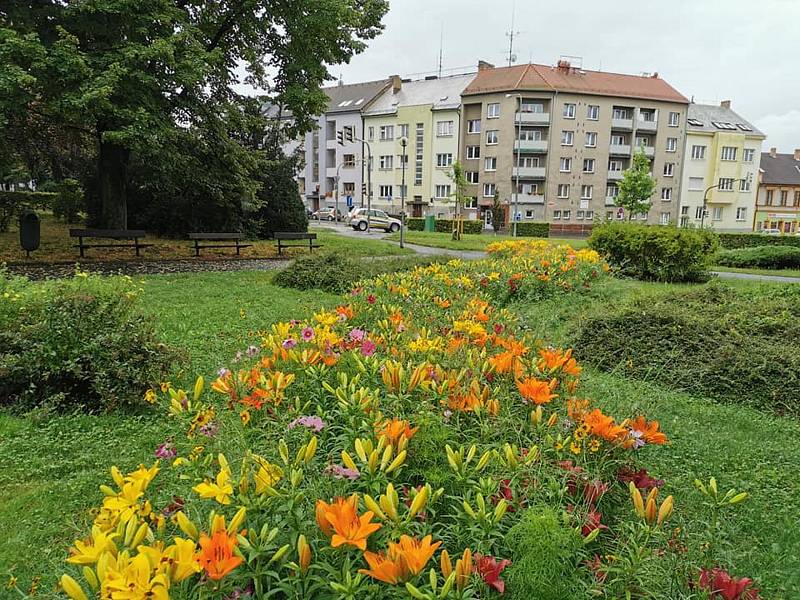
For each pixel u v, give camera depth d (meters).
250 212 24.58
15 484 3.57
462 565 1.71
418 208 59.88
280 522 1.95
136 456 3.90
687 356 5.90
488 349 4.27
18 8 13.71
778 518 3.30
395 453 2.44
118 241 20.00
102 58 13.59
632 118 54.94
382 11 20.94
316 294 10.89
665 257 13.38
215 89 19.20
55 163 28.80
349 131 38.69
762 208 65.31
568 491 2.45
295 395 3.33
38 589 2.45
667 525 2.59
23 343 4.83
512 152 52.88
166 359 5.08
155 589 1.48
